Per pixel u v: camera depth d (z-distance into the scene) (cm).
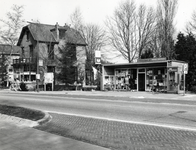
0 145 623
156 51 4150
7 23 3155
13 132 769
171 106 1336
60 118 1020
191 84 2619
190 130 747
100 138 679
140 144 609
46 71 4122
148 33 4244
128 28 4331
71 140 658
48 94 2655
